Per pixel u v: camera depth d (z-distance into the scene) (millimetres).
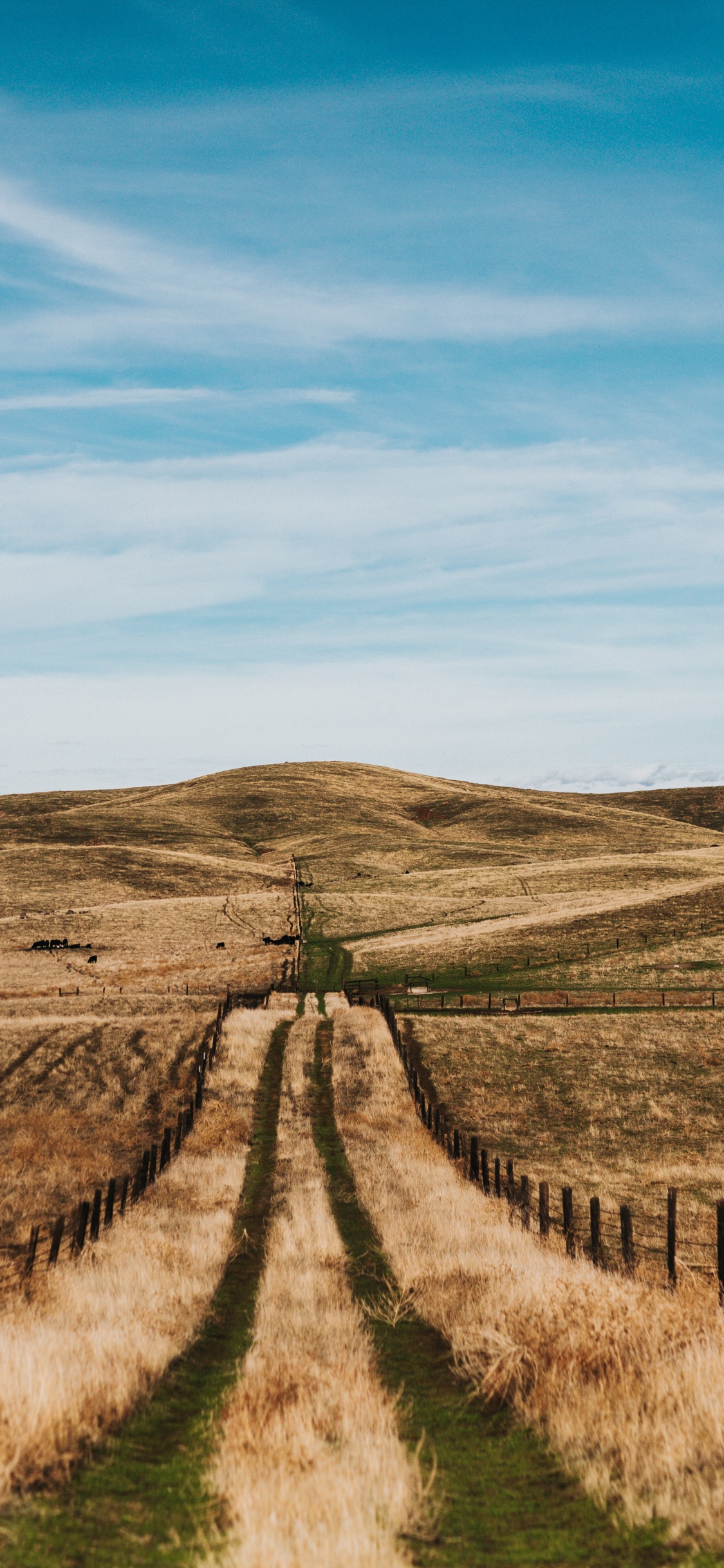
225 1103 33344
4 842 147500
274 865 128750
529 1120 34469
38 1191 22891
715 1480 5258
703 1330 8039
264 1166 23656
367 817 184500
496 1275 11102
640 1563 4590
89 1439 6148
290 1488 5176
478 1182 22344
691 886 81812
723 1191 24906
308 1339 9281
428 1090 37719
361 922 86312
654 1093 36938
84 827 159875
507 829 176750
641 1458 5676
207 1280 12391
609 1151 30531
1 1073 38750
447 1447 6496
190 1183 21047
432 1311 10250
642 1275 13203
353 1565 4332
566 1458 6059
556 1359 7457
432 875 112938
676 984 55000
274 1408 6691
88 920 87250
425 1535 4945
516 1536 4969
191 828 167375
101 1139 29953
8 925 85500
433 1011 51156
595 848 157875
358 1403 6871
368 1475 5508
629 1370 7094
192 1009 51844
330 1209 18188
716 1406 5980
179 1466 5938
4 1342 7746
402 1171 22578
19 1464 5461
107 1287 11609
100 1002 53906
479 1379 7859
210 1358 9016
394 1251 13930
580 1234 19594
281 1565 4301
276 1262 13406
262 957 71562
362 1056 40469
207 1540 4715
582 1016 47500
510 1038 44406
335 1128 29281
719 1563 4500
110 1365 7543
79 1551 4590
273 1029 46219
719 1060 40219
